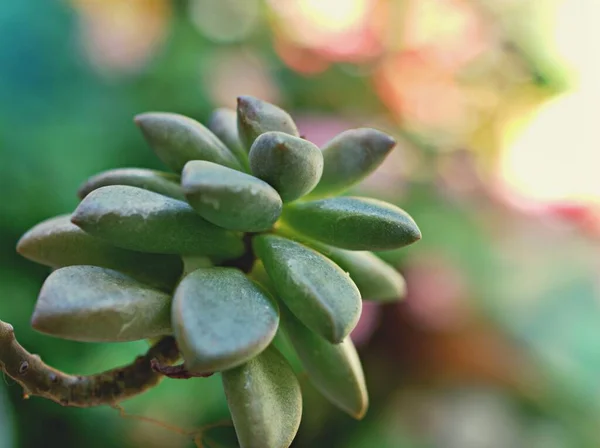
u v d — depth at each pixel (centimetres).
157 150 14
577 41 49
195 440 15
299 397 13
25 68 38
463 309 35
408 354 35
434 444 33
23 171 33
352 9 41
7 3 39
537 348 36
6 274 31
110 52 39
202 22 43
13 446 27
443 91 43
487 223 39
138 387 13
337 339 12
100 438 30
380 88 41
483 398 35
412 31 42
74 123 37
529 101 48
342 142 14
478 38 44
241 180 12
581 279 38
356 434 33
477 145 46
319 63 41
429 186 40
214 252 13
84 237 13
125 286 12
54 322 12
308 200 15
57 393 13
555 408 35
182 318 12
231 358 11
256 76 39
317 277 12
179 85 38
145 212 13
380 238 13
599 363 36
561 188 42
